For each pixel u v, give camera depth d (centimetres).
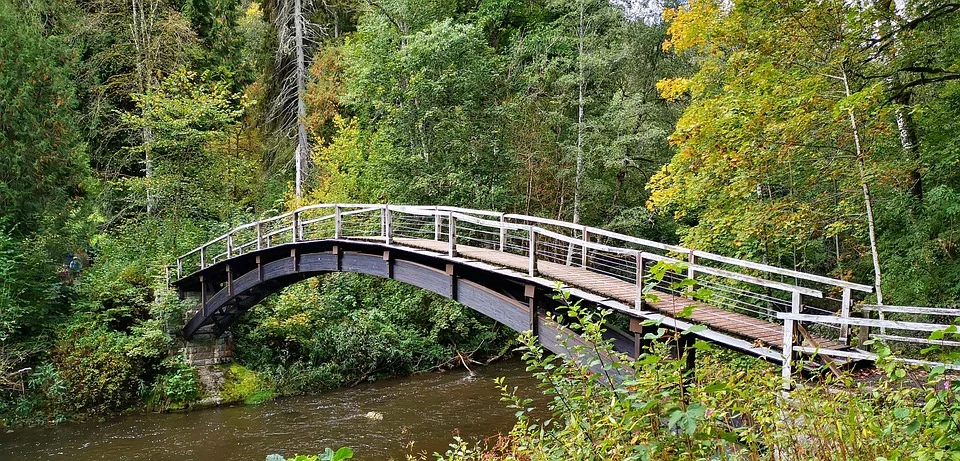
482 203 2002
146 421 1340
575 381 387
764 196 1323
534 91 2216
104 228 2073
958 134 912
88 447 1162
